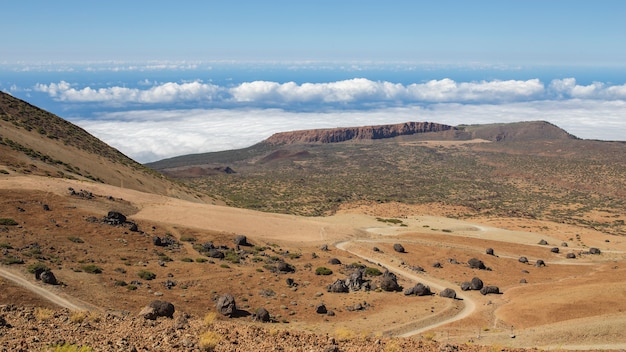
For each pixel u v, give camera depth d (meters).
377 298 61.09
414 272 81.25
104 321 21.52
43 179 90.81
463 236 116.62
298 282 66.00
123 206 90.38
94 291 47.16
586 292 53.50
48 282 45.97
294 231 104.50
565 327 38.84
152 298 49.22
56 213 72.69
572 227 145.75
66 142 133.88
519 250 105.69
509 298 62.22
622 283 56.28
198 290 55.66
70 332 18.88
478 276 81.38
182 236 80.44
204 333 19.72
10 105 143.25
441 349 22.05
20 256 52.47
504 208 196.00
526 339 37.69
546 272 87.50
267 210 176.38
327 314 53.03
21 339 17.14
